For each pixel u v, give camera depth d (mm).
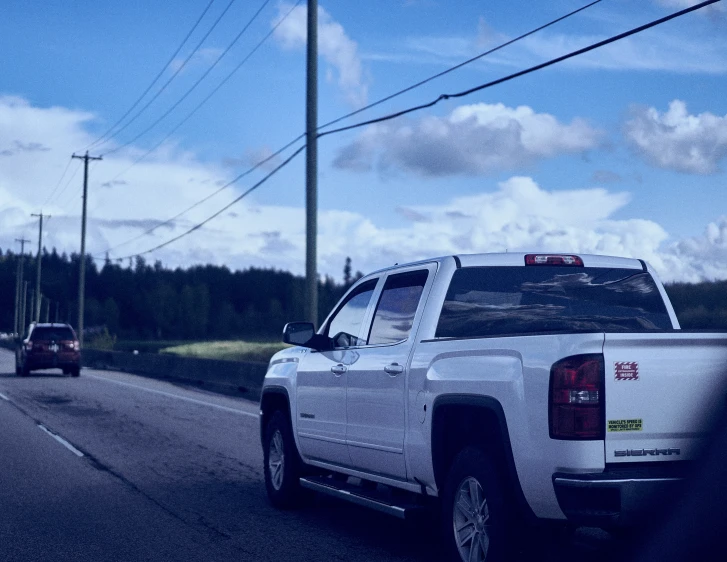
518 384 5301
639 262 7168
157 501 9273
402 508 6445
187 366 31328
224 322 161750
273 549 7219
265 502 9258
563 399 5020
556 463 5035
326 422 7805
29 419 17312
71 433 15039
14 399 22188
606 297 6957
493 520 5531
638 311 7004
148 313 160500
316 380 8023
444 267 6703
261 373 24344
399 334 6926
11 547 7254
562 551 6734
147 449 13117
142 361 37844
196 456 12438
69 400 21906
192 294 159750
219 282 179750
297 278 113062
